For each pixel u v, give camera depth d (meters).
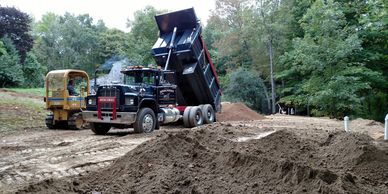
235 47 32.78
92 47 48.84
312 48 20.25
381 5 21.03
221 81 32.38
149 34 35.22
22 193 4.52
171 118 12.97
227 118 17.03
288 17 28.80
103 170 5.41
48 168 6.29
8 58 32.34
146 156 5.41
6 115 14.68
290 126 12.30
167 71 13.11
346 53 19.47
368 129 11.20
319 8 21.09
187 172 4.82
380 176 4.90
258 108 31.06
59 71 13.35
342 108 19.70
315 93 20.56
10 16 37.44
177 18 14.02
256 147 5.91
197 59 13.80
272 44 30.53
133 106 10.98
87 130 13.12
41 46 48.91
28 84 36.69
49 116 13.55
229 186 4.40
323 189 3.95
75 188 4.68
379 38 24.05
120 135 11.27
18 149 8.38
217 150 6.02
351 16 24.89
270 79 31.55
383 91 24.72
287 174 4.40
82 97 13.57
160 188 4.33
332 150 5.90
